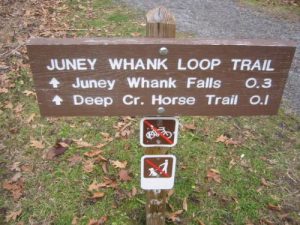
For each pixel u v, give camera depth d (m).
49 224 2.72
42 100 1.88
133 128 3.69
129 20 6.23
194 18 6.82
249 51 1.79
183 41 1.76
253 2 7.84
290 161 3.35
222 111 1.97
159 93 1.89
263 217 2.81
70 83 1.83
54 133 3.60
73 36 5.46
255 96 1.93
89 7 6.80
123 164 3.20
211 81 1.87
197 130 3.68
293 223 2.78
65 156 3.31
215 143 3.52
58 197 2.92
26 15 6.19
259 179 3.14
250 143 3.55
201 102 1.93
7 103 4.00
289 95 4.41
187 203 2.90
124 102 1.91
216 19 6.82
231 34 6.17
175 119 2.03
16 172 3.15
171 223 2.74
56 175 3.12
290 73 4.90
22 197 2.92
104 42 1.73
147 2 7.38
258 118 3.94
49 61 1.76
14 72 4.49
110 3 7.10
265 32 6.34
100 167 3.20
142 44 1.74
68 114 1.94
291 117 3.99
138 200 2.90
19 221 2.73
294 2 7.77
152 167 2.20
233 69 1.84
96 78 1.83
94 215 2.78
